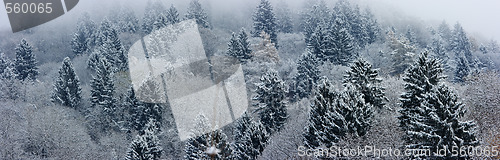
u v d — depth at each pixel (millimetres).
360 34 75438
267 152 29422
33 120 41062
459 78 57000
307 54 51750
